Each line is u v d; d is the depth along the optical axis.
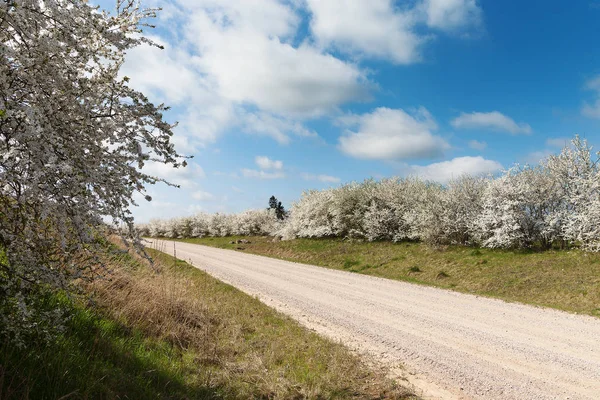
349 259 21.11
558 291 11.91
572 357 6.49
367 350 6.73
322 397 4.64
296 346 6.51
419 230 21.33
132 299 6.45
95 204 3.44
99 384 3.65
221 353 5.88
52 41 3.12
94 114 3.73
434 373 5.75
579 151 15.76
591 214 14.44
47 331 3.54
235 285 13.23
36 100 3.32
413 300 11.29
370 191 25.31
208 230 47.88
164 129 3.88
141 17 3.91
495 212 17.70
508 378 5.59
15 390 3.16
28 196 3.06
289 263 21.34
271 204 68.19
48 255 3.63
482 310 10.02
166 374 4.56
